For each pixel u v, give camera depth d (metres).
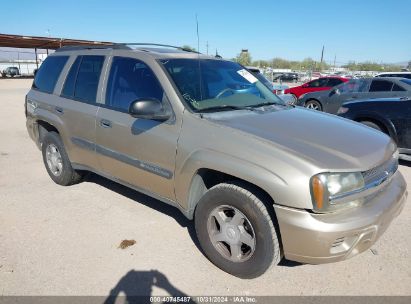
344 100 8.75
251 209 2.78
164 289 2.91
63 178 4.84
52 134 4.82
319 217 2.56
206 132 3.06
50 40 37.06
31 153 6.84
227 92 3.76
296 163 2.60
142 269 3.15
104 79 4.04
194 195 3.25
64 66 4.70
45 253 3.36
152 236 3.69
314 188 2.53
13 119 11.02
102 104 3.99
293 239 2.62
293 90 18.41
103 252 3.39
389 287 2.95
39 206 4.34
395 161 3.27
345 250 2.62
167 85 3.41
